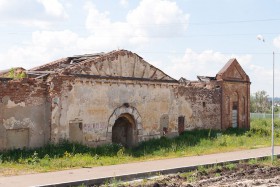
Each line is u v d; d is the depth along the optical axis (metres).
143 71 26.28
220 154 23.86
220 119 34.12
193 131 31.06
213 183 15.84
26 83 20.30
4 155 18.83
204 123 32.47
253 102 89.88
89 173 16.52
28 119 20.36
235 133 33.72
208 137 29.72
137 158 21.73
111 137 24.11
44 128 21.08
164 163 19.89
